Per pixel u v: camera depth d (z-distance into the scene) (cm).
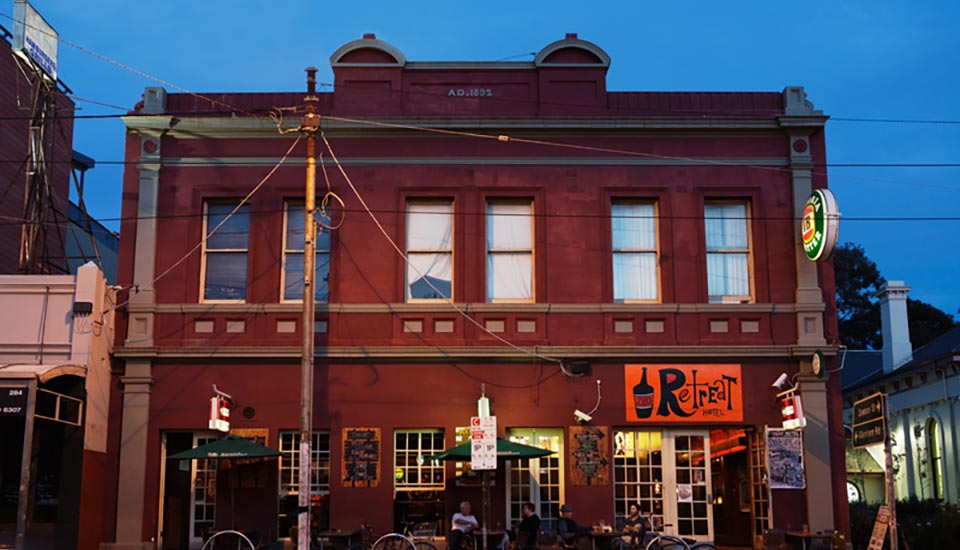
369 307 1967
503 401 1947
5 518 1855
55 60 2275
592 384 1958
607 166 2039
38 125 2227
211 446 1745
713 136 2055
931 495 2894
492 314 1975
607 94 2078
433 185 2025
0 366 1780
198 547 1925
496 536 1727
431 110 2067
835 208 1845
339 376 1952
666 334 1975
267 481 1908
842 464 1933
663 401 1948
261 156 2034
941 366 2750
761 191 2038
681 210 2028
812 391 1947
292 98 2066
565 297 1986
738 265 2036
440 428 1947
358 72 2075
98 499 1878
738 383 1961
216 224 2034
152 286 1977
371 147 2039
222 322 1970
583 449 1930
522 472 1947
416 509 1931
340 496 1903
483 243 2006
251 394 1942
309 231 1697
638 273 2025
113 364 1958
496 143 2041
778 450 1928
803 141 2052
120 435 1927
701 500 1948
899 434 3172
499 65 2086
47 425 1861
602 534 1694
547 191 2025
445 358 1956
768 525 1927
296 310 1966
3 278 1894
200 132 2038
